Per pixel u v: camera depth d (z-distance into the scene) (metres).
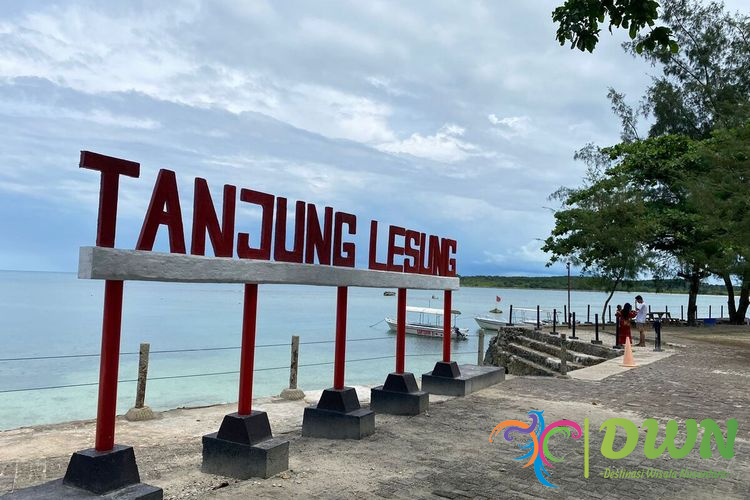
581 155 35.00
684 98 35.59
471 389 11.17
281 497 5.43
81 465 4.82
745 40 33.84
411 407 9.13
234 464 6.16
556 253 31.64
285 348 33.19
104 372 4.93
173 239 5.42
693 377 13.56
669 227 31.02
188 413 10.69
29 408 16.62
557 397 10.84
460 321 65.38
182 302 91.44
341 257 7.84
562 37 6.69
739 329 30.34
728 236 21.39
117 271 4.86
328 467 6.41
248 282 6.23
